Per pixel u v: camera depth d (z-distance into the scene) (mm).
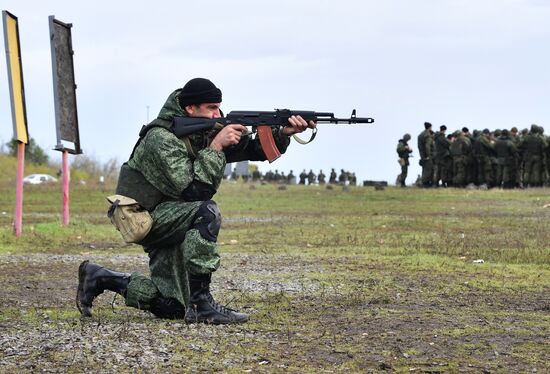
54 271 14578
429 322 9727
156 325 9344
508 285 12891
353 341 8727
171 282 9602
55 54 21250
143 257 16953
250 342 8633
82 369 7578
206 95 9508
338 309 10648
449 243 19266
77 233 21016
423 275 14023
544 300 11500
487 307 10891
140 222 9312
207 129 9445
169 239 9484
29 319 9883
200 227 9352
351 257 16719
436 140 48875
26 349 8258
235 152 9820
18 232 19969
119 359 7887
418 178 54812
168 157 9312
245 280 13422
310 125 9656
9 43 19500
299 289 12445
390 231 23000
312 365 7824
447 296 11805
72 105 22281
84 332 8961
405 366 7797
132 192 9453
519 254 16953
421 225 24719
